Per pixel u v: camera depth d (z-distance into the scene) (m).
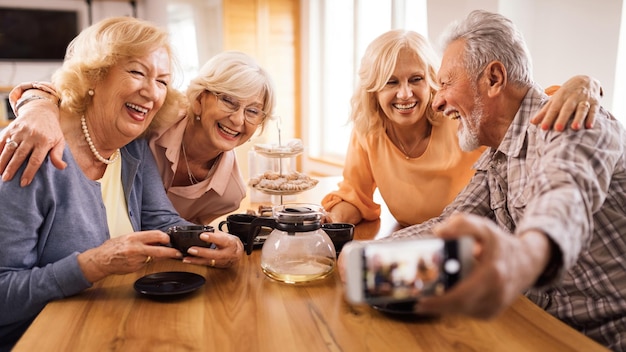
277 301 1.04
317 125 5.56
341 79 5.30
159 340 0.88
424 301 0.58
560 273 0.71
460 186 1.72
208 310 1.00
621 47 2.15
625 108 2.21
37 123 1.16
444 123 1.71
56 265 1.07
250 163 2.05
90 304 1.03
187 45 5.71
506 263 0.60
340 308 1.00
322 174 5.37
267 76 1.65
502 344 0.86
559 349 0.85
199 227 1.25
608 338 1.12
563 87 1.12
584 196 0.84
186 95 1.63
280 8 5.36
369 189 1.92
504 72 1.20
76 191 1.22
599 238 1.10
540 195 0.86
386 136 1.78
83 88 1.27
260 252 1.36
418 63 1.61
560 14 2.38
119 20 1.31
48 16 6.71
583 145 0.97
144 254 1.07
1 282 1.06
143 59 1.28
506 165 1.31
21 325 1.15
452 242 0.62
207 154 1.73
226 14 5.11
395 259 0.62
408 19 4.09
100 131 1.33
